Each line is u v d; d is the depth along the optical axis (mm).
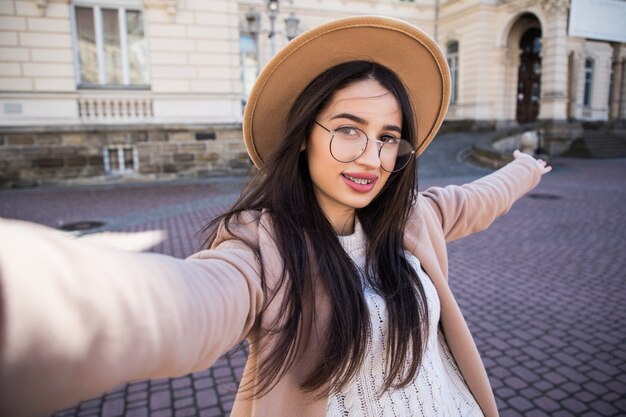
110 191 12242
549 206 9867
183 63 13836
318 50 1123
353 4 22844
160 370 557
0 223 437
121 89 13469
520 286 5117
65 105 13023
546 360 3518
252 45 21203
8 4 12250
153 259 622
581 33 20219
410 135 1184
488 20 22688
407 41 1194
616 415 2875
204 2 13742
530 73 24234
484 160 16219
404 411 1086
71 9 12844
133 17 13469
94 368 447
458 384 1303
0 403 385
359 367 1006
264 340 938
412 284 1163
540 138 20484
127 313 493
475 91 23375
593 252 6426
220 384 3297
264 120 1250
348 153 1074
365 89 1078
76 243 507
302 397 987
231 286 773
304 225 1055
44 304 408
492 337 3904
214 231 1153
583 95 23453
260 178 1262
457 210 1528
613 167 16844
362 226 1231
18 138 12789
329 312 1008
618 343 3762
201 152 14312
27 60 12570
